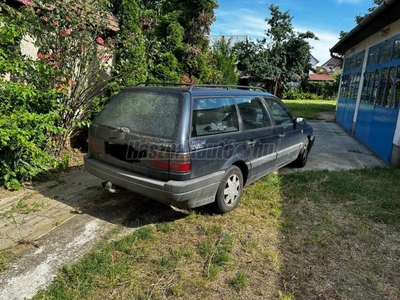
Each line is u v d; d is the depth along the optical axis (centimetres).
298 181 487
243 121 378
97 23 542
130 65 608
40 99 448
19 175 423
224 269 263
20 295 224
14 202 373
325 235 328
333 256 292
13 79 457
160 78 740
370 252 302
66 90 490
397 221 365
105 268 254
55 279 241
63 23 490
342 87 1282
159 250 286
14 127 362
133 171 314
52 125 441
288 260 282
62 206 370
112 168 329
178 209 371
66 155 523
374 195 438
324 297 238
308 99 2998
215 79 1040
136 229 323
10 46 449
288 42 2808
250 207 386
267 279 255
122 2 641
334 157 682
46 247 284
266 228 337
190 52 910
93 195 404
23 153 424
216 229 325
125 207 373
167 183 287
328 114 1622
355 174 542
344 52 1287
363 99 904
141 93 337
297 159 560
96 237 305
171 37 891
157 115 309
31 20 454
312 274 264
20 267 255
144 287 237
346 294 242
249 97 405
